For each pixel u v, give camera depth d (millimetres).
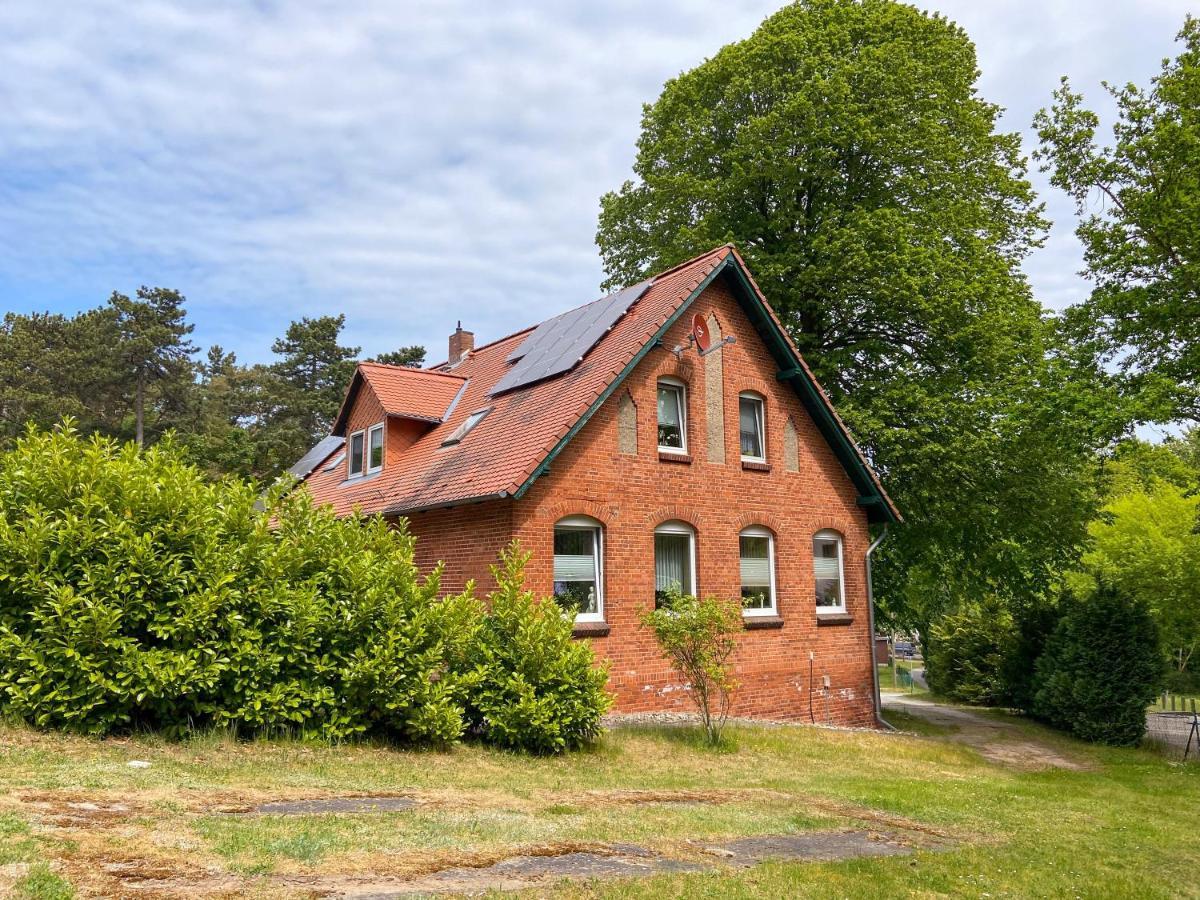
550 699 12156
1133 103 20109
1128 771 17734
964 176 25391
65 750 8547
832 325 26125
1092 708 21578
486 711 12109
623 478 16984
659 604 17375
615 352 17281
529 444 16047
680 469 17938
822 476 20859
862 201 25531
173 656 9688
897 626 29109
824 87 23672
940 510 24203
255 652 10258
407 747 11336
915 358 25688
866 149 24391
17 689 9180
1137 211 19672
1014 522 25016
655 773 11766
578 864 6844
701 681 14484
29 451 10523
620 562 16719
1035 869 8477
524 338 23391
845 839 8906
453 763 10766
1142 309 19609
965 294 22922
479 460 17203
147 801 7145
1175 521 29734
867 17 26031
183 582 10094
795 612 19594
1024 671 25875
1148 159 19609
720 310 19328
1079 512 25375
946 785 13352
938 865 8086
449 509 17219
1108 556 30547
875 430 22594
